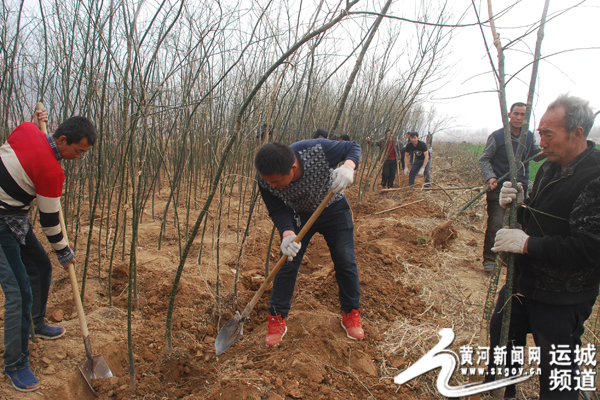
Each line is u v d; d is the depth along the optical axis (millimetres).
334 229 2693
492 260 4133
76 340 2527
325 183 2500
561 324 1769
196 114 5324
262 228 5133
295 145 2396
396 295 3508
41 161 2035
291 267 2707
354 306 2797
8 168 2010
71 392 2234
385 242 4840
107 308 2953
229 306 3230
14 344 2076
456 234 5133
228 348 2701
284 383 2271
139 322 2883
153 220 5078
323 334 2787
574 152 1707
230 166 5543
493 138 3957
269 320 2756
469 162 12344
